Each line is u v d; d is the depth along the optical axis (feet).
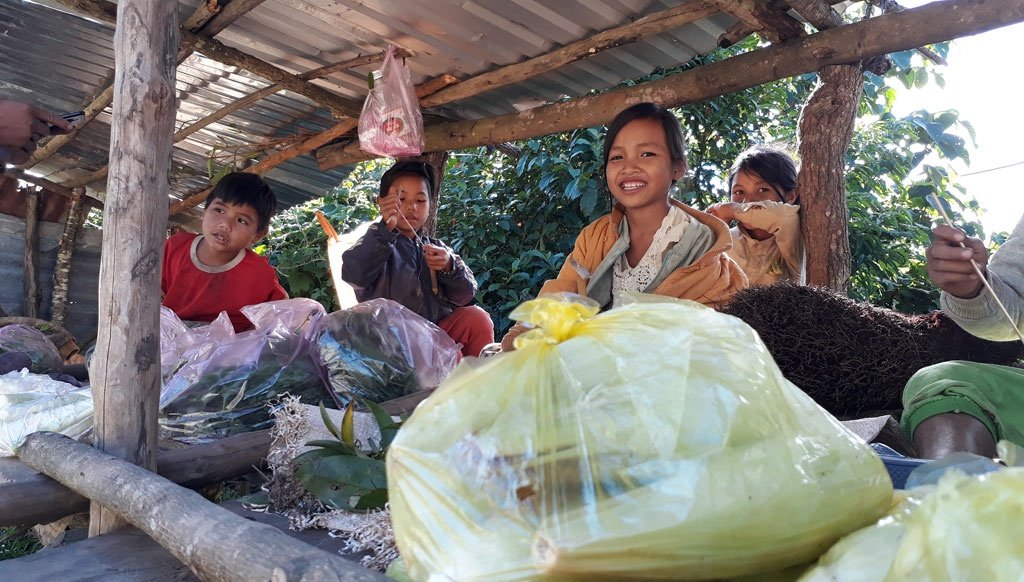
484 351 9.36
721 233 8.40
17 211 22.03
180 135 16.83
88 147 20.01
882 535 2.25
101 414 6.00
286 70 14.42
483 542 2.30
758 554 2.24
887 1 9.51
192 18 11.87
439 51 12.80
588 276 8.99
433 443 2.60
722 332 2.73
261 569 3.19
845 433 2.77
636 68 12.69
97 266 23.50
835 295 7.23
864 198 20.35
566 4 10.79
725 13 10.77
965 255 5.64
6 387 8.63
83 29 13.48
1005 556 1.73
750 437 2.39
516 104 14.61
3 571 4.68
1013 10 8.00
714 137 20.97
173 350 8.16
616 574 2.16
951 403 5.33
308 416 6.76
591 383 2.51
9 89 16.93
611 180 8.73
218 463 6.71
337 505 5.41
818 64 9.69
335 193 27.58
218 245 10.92
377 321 8.98
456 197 23.17
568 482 2.32
